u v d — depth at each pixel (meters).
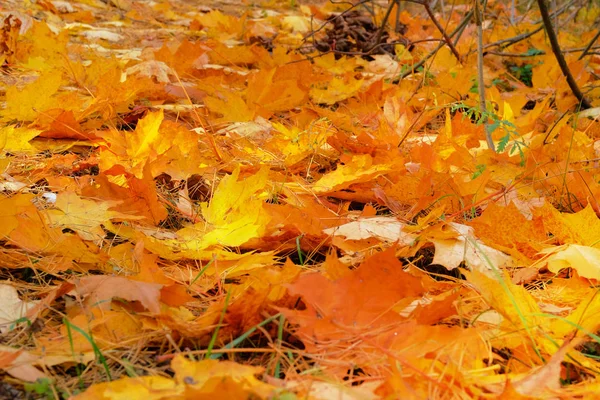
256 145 2.48
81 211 2.06
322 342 1.82
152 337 1.86
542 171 2.34
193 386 1.71
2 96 2.70
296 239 2.09
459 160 2.36
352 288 1.84
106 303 1.87
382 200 2.24
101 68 2.85
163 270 2.01
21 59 2.98
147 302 1.84
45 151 2.40
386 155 2.38
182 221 2.20
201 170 2.28
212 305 1.87
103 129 2.53
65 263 1.99
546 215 2.08
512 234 2.08
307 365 1.81
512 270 2.04
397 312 1.85
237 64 3.40
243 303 1.83
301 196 2.24
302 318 1.81
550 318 1.87
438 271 2.08
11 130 2.32
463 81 2.87
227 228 2.06
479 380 1.76
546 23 2.67
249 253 2.00
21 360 1.78
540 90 3.07
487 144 2.41
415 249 2.05
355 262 2.04
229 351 1.81
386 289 1.85
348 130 2.62
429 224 2.14
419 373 1.76
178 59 2.98
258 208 2.06
